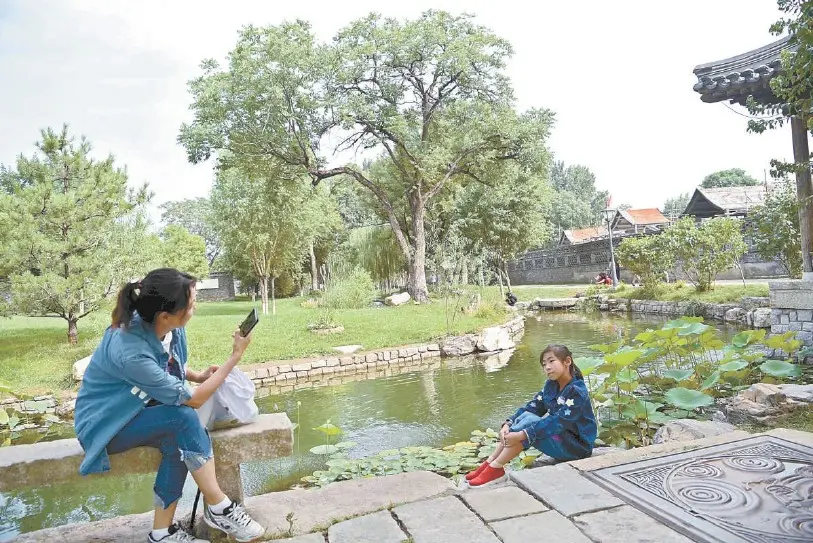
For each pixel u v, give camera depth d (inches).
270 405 319.3
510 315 658.8
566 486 109.9
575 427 135.6
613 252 909.2
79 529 108.7
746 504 96.9
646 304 694.5
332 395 338.0
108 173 442.6
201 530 103.4
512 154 863.7
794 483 104.3
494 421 250.2
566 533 91.2
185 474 96.3
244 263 1016.9
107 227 444.1
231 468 104.1
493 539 90.7
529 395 297.4
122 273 438.6
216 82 703.7
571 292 976.9
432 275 1047.6
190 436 93.2
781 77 210.1
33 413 309.1
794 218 555.5
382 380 378.9
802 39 176.7
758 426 171.8
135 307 92.4
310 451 219.0
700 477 109.8
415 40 765.3
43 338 506.3
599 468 118.0
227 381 104.4
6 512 164.1
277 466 201.6
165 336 101.3
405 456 191.9
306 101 705.0
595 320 660.7
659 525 92.1
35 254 407.8
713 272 642.2
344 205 1499.8
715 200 1075.9
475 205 984.9
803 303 287.1
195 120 727.1
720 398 218.4
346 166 833.5
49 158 446.3
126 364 88.1
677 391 198.7
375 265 1021.8
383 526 99.1
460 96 858.8
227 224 791.7
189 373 110.6
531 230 999.0
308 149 792.3
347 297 788.6
